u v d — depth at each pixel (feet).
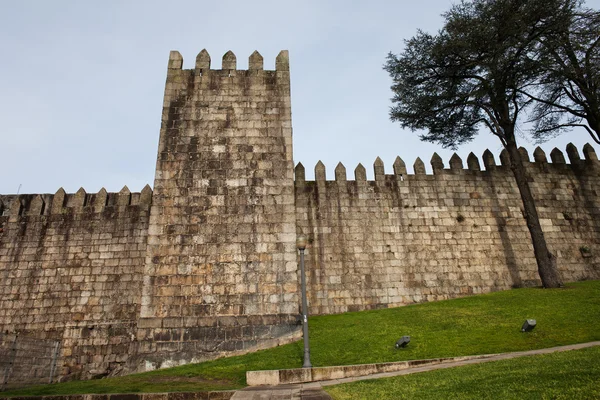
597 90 75.20
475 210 80.38
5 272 73.31
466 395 26.76
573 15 70.59
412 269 74.95
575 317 52.06
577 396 23.13
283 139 65.36
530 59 72.79
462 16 76.07
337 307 71.15
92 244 75.00
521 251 78.54
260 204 61.62
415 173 81.66
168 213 60.34
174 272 57.67
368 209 77.56
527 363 34.14
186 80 67.82
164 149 63.46
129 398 36.37
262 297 57.26
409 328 54.75
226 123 65.62
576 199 84.38
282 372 40.73
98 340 68.90
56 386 46.19
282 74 69.51
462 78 81.30
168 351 53.78
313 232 75.10
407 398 27.96
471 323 54.19
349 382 36.70
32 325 70.08
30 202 78.38
